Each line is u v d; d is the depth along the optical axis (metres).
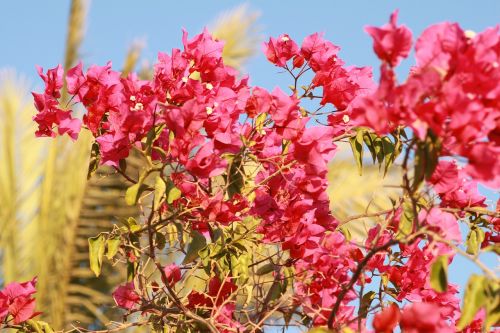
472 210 2.85
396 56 2.10
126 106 2.70
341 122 3.14
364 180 6.75
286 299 2.73
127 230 2.80
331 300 2.89
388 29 2.09
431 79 2.03
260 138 2.98
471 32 2.07
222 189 2.79
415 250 2.91
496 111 2.06
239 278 2.95
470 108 2.01
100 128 2.96
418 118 2.04
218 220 2.81
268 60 3.24
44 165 7.25
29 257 6.84
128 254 2.88
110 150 2.75
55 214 6.73
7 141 7.14
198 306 2.86
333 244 2.96
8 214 6.91
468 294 2.01
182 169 2.80
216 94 2.91
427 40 2.09
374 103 2.07
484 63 2.05
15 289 2.99
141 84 2.95
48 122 2.98
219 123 2.70
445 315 2.90
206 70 3.04
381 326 1.99
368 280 2.92
